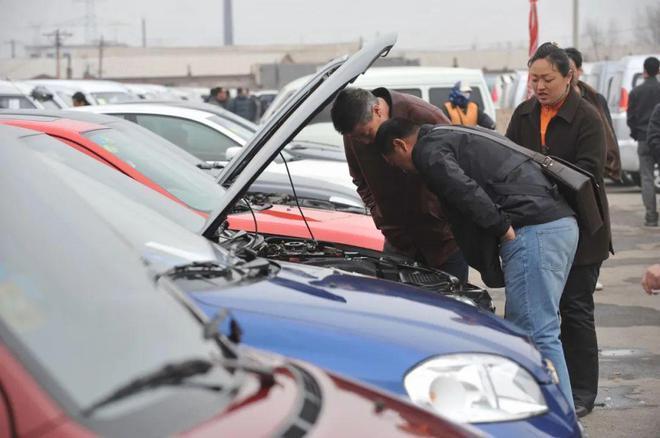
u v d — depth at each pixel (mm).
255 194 9102
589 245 6930
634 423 6957
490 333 4523
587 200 6336
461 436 3080
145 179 7492
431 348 4176
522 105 7199
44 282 2967
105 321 2930
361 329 4180
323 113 17062
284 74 80000
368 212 9188
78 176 5250
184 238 5000
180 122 12836
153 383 2723
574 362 7117
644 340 9164
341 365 3996
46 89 18156
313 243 6738
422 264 7379
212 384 2809
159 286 3232
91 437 2543
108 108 12875
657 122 12680
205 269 4551
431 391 4031
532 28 17547
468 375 4141
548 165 6312
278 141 5617
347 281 4902
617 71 21203
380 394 3162
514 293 6324
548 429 4203
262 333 4039
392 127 6328
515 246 6254
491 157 6254
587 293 7055
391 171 7117
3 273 2932
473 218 6066
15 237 3066
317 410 2887
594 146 6945
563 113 6980
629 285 11664
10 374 2670
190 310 3201
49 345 2779
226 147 12742
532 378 4340
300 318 4172
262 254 6172
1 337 2738
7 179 3256
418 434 2973
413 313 4496
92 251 3170
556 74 6891
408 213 7258
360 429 2867
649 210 16266
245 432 2656
